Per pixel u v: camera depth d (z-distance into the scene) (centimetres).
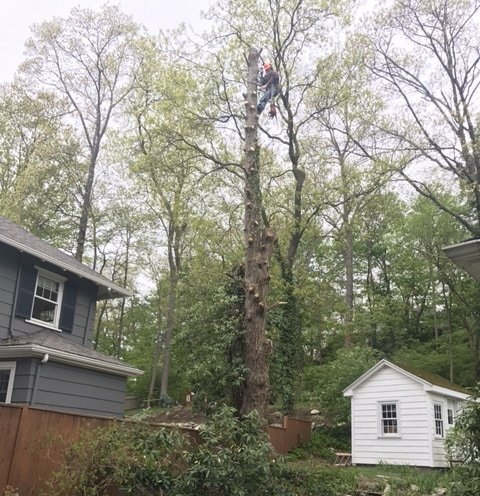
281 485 759
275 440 1498
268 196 1880
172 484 679
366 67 2003
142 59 2455
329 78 1848
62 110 2722
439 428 1603
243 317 1168
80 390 1290
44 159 2520
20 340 1209
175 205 2000
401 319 2930
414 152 2073
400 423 1599
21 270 1301
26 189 2427
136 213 2942
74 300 1487
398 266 3098
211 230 1969
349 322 2519
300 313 1892
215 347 1253
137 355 3353
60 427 719
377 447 1620
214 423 734
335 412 1936
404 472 1345
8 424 657
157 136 1612
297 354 1822
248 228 1147
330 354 2912
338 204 1964
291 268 1936
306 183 2008
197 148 1566
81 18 2628
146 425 732
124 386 1459
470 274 755
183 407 2247
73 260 1541
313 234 2292
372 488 1045
